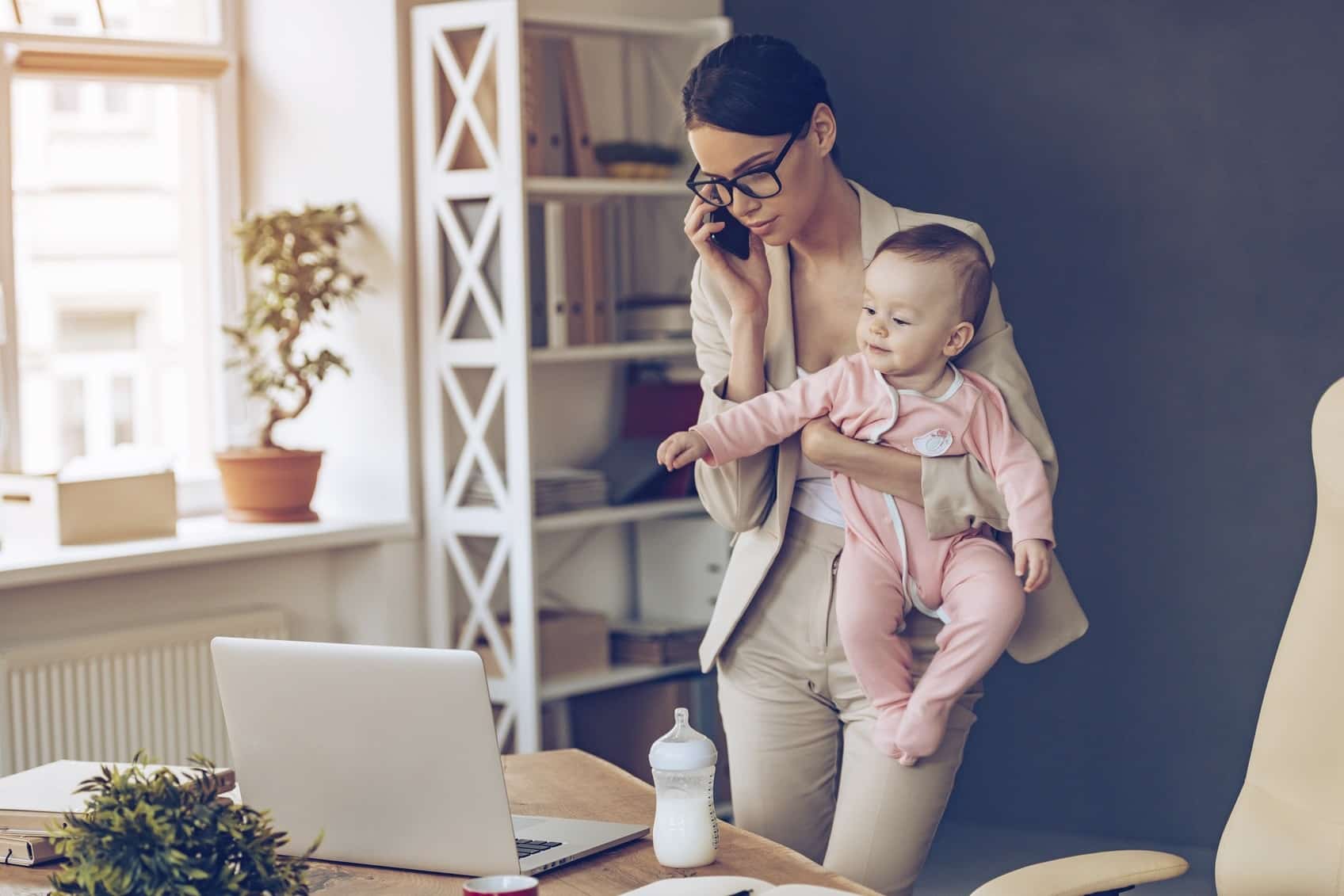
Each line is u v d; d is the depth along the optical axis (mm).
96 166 3789
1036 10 4051
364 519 3828
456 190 3656
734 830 1849
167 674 3516
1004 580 2092
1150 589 4016
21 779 1906
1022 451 2104
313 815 1722
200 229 3973
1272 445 3850
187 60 3850
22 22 3656
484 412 3678
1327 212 3748
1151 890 3703
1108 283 4020
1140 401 4000
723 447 2139
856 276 2203
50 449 3766
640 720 4027
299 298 3602
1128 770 4066
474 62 3604
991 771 4258
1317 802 1909
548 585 4129
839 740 2273
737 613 2227
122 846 1336
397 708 1628
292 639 3826
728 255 2188
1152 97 3926
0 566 3139
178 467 3973
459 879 1663
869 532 2141
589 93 4207
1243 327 3863
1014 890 1640
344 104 3793
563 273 3812
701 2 4488
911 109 4250
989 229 4168
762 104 1990
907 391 2115
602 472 4105
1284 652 1985
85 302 3797
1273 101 3789
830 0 4348
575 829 1846
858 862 2113
